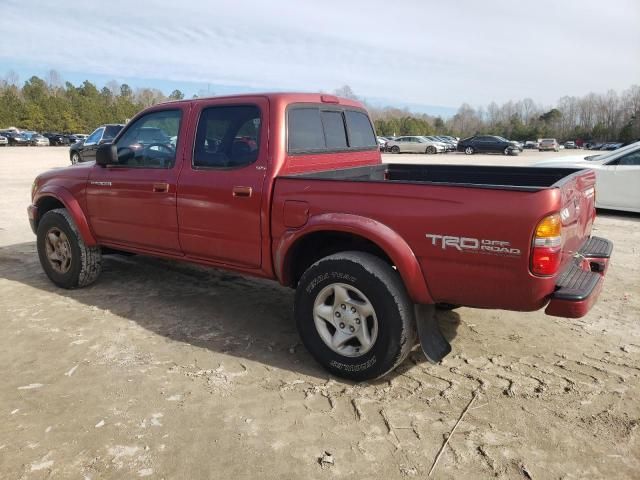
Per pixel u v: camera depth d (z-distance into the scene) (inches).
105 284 212.1
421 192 121.3
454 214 117.4
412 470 100.8
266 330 167.3
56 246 204.1
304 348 154.5
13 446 107.1
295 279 152.0
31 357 146.4
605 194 371.9
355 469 101.0
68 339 158.4
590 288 117.3
